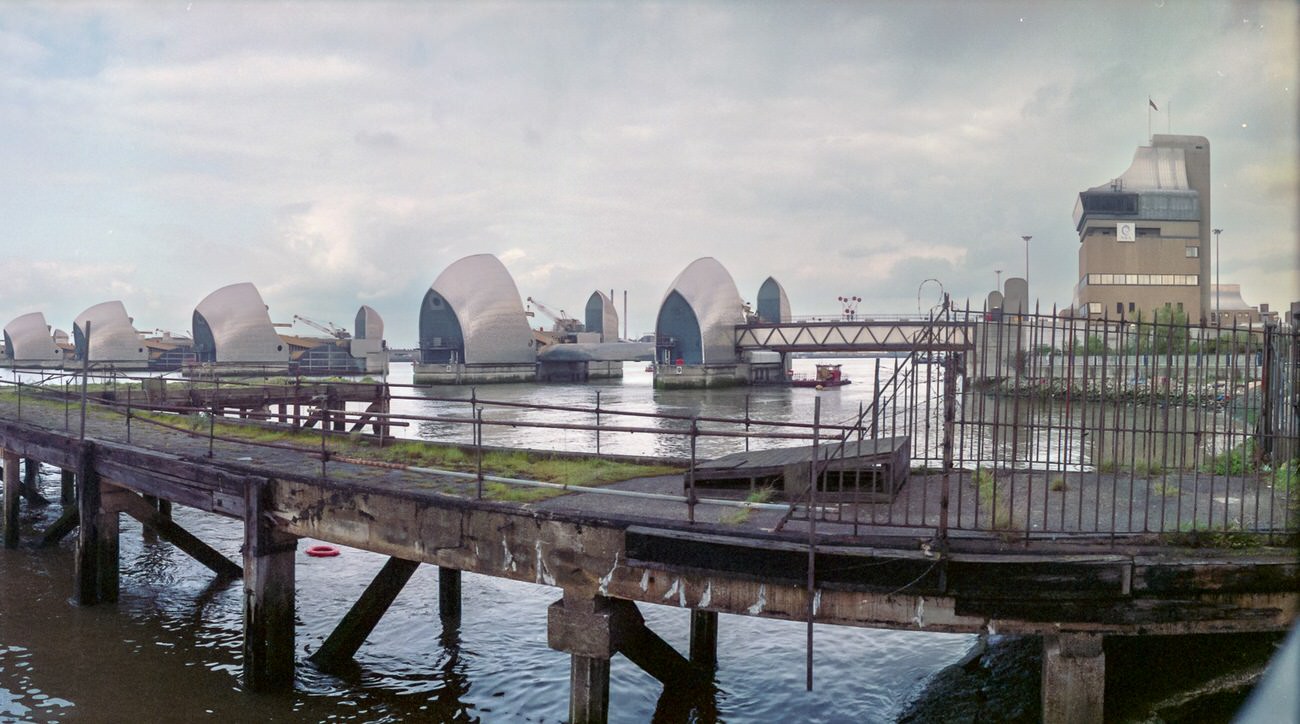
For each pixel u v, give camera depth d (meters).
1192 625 8.48
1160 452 16.44
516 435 56.34
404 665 14.88
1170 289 93.56
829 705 13.03
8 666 14.39
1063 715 8.65
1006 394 11.12
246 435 21.11
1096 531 9.33
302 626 16.84
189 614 17.42
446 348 158.62
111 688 13.55
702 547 9.73
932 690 12.83
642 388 144.75
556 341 188.62
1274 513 10.50
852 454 11.60
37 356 173.50
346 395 37.59
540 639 16.28
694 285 143.62
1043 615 8.67
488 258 158.62
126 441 19.36
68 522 23.33
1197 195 93.75
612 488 13.45
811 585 8.88
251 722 12.44
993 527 9.13
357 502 12.76
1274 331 13.32
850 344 137.12
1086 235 96.56
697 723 12.46
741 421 14.68
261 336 146.88
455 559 11.80
